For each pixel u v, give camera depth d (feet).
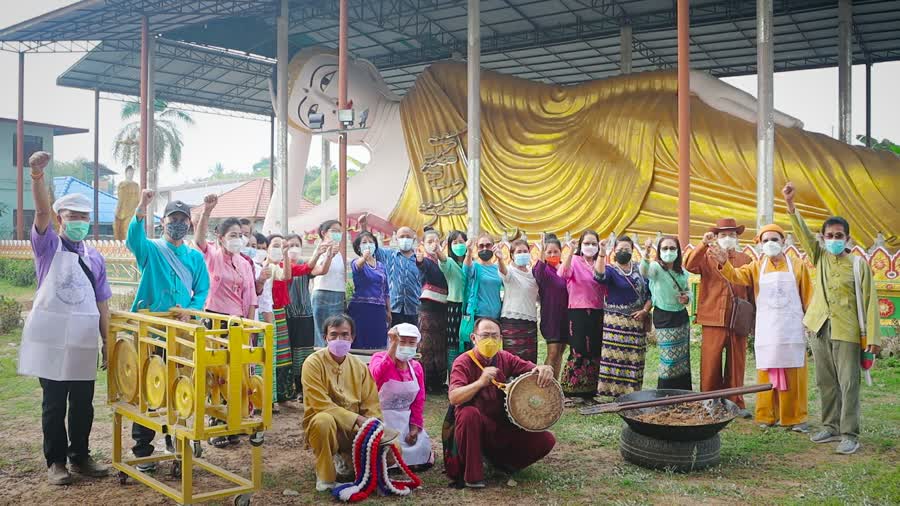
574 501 15.84
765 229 22.06
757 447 19.94
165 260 17.87
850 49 64.18
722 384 23.54
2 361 32.04
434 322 26.68
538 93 60.34
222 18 74.49
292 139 75.97
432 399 26.04
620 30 74.95
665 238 23.52
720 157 50.16
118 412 17.06
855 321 19.76
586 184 54.65
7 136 112.57
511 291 25.29
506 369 17.79
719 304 23.15
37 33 77.46
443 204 62.39
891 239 44.57
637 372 24.43
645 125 52.80
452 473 16.96
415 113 65.41
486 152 60.39
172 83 95.71
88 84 95.55
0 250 89.45
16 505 15.49
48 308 16.63
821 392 20.72
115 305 52.65
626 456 18.69
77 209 16.74
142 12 70.03
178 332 16.65
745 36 75.87
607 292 24.88
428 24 77.15
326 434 16.15
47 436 16.80
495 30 78.69
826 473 17.43
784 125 51.06
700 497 15.99
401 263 27.99
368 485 15.99
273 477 17.48
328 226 25.67
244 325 15.71
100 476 17.47
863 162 46.68
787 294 21.61
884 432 21.22
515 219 57.93
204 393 14.25
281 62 68.39
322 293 26.81
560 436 21.11
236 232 20.79
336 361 17.06
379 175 69.21
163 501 15.75
